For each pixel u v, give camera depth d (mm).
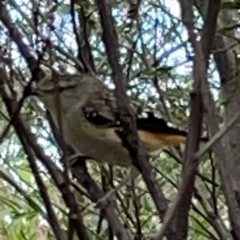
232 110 7695
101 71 8312
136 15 7488
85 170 7281
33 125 7426
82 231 5336
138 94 8383
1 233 9242
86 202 8047
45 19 6109
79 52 6980
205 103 5441
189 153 5344
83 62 7113
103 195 6844
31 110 7590
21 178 7637
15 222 9227
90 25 7574
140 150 6020
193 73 5539
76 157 7570
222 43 8414
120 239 6047
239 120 6219
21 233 8492
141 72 7840
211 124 5641
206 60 5598
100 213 6918
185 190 5285
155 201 5898
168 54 8320
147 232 8758
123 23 8117
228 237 6879
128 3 8055
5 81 5523
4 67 5836
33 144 5434
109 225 6391
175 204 5160
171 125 8914
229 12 8547
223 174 5797
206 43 5613
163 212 5832
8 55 5930
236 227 5723
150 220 9102
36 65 5379
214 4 5617
